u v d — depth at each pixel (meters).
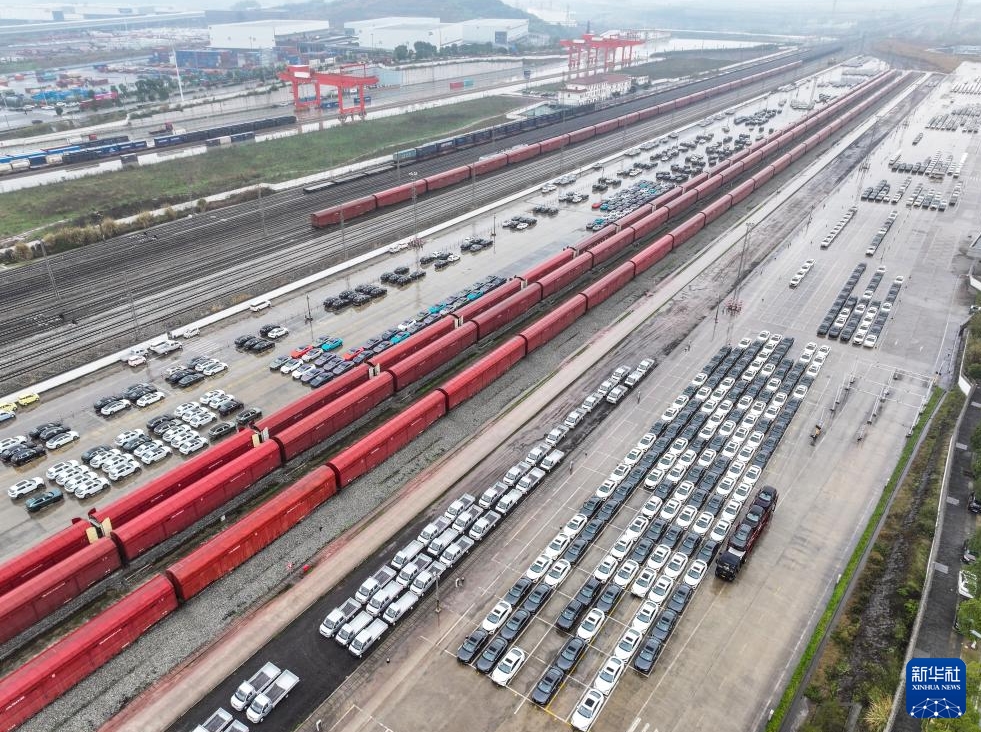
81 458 78.50
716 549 66.12
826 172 191.38
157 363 97.38
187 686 53.53
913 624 56.19
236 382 93.00
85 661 53.16
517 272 127.00
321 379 92.19
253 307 111.81
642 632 57.75
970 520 67.19
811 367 94.56
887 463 77.62
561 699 53.00
